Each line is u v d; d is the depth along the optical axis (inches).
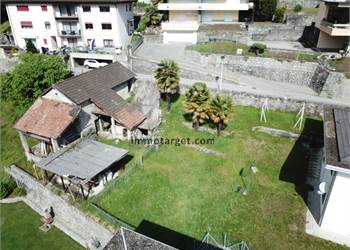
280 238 835.4
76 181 983.6
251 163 1147.3
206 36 2003.0
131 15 2308.1
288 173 1087.0
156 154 1221.7
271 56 1660.9
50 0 2004.2
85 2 1952.5
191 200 989.8
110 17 1993.1
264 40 2089.1
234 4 2154.3
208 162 1165.1
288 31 2064.5
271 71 1663.4
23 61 1815.9
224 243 832.9
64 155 1110.4
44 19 2103.8
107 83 1485.0
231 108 1250.6
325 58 1573.6
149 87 1635.1
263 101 1460.4
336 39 1803.6
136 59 1793.8
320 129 1305.4
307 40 2039.9
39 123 1248.8
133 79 1686.8
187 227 896.3
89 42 2113.7
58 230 1020.5
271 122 1382.9
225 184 1051.3
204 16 2294.5
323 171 982.4
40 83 1566.2
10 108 1643.7
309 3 2438.5
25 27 2172.7
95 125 1418.6
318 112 1375.5
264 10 2218.3
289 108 1430.9
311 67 1585.9
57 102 1311.5
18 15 2133.4
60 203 1018.1
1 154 1389.0
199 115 1285.7
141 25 2261.3
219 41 1930.4
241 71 1724.9
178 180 1078.4
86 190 1047.0
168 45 2052.2
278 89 1568.7
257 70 1690.5
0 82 1763.0
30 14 2110.0
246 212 928.3
